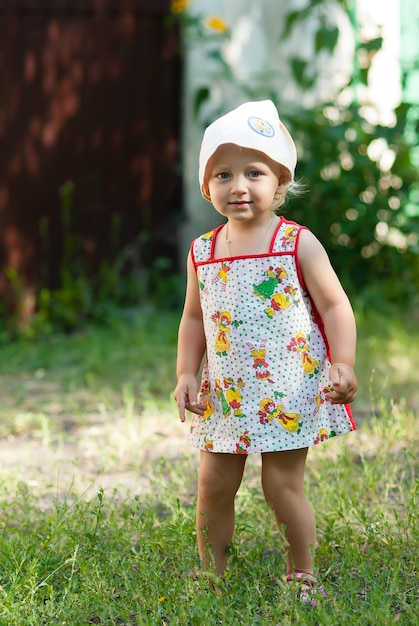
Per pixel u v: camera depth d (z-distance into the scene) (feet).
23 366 23.11
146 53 27.78
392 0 28.94
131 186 28.07
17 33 26.73
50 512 13.34
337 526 12.23
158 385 20.54
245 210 10.38
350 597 10.21
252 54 28.30
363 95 29.22
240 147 10.36
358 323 24.88
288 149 10.75
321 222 27.12
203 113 28.02
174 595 10.29
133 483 14.74
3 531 12.39
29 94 26.94
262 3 28.30
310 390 10.48
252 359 10.44
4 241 26.91
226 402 10.53
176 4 27.58
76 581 10.50
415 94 29.32
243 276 10.53
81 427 18.17
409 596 10.34
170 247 28.50
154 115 28.09
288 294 10.46
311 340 10.59
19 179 27.02
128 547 11.60
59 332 26.32
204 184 10.81
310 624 9.47
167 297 27.76
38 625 9.82
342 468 13.91
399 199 27.40
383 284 27.45
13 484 14.62
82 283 26.86
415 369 21.12
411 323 25.75
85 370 22.27
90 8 27.22
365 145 27.14
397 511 12.93
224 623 9.56
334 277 10.52
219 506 10.82
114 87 27.66
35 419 18.58
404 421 16.51
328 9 28.50
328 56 28.25
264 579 10.80
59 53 27.12
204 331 11.10
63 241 27.45
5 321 26.43
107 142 27.76
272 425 10.36
